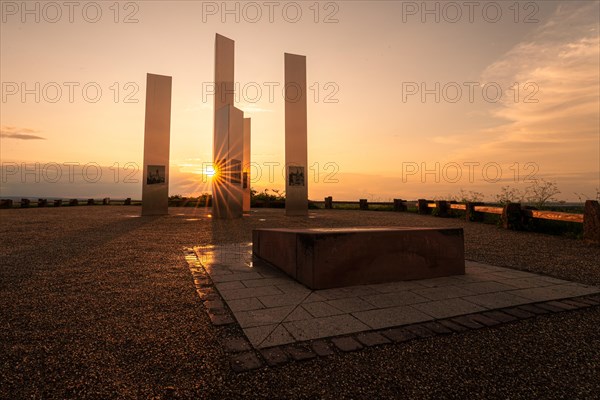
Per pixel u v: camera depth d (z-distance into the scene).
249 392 1.80
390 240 4.09
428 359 2.18
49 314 2.91
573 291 3.69
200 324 2.73
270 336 2.48
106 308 3.08
